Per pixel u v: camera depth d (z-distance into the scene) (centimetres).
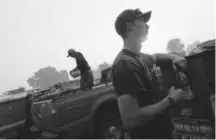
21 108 443
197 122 154
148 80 98
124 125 96
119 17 105
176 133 165
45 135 353
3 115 416
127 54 97
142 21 105
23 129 435
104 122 321
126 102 90
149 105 95
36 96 454
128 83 90
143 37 105
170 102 97
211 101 142
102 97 330
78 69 384
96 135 323
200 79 145
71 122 320
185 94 143
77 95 330
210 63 140
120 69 92
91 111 327
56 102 320
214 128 144
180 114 159
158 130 103
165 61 140
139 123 91
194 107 152
